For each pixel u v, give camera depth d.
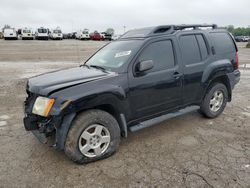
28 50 23.41
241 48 31.64
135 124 3.91
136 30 4.53
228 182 2.96
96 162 3.44
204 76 4.63
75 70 4.11
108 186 2.92
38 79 3.72
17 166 3.32
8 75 10.30
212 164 3.36
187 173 3.15
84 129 3.26
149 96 3.90
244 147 3.85
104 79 3.46
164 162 3.43
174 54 4.24
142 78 3.77
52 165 3.35
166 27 4.30
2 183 2.96
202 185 2.91
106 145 3.51
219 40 5.07
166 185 2.92
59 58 17.73
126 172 3.20
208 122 4.91
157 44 4.05
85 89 3.24
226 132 4.43
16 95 6.98
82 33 44.16
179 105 4.41
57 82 3.40
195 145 3.93
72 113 3.16
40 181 3.01
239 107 5.91
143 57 3.85
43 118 3.26
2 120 5.03
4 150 3.76
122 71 3.64
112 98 3.44
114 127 3.52
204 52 4.71
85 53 21.47
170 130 4.52
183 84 4.34
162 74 4.00
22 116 5.27
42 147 3.85
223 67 4.93
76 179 3.05
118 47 4.23
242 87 8.16
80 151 3.29
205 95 4.84
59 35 42.03
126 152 3.71
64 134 3.16
